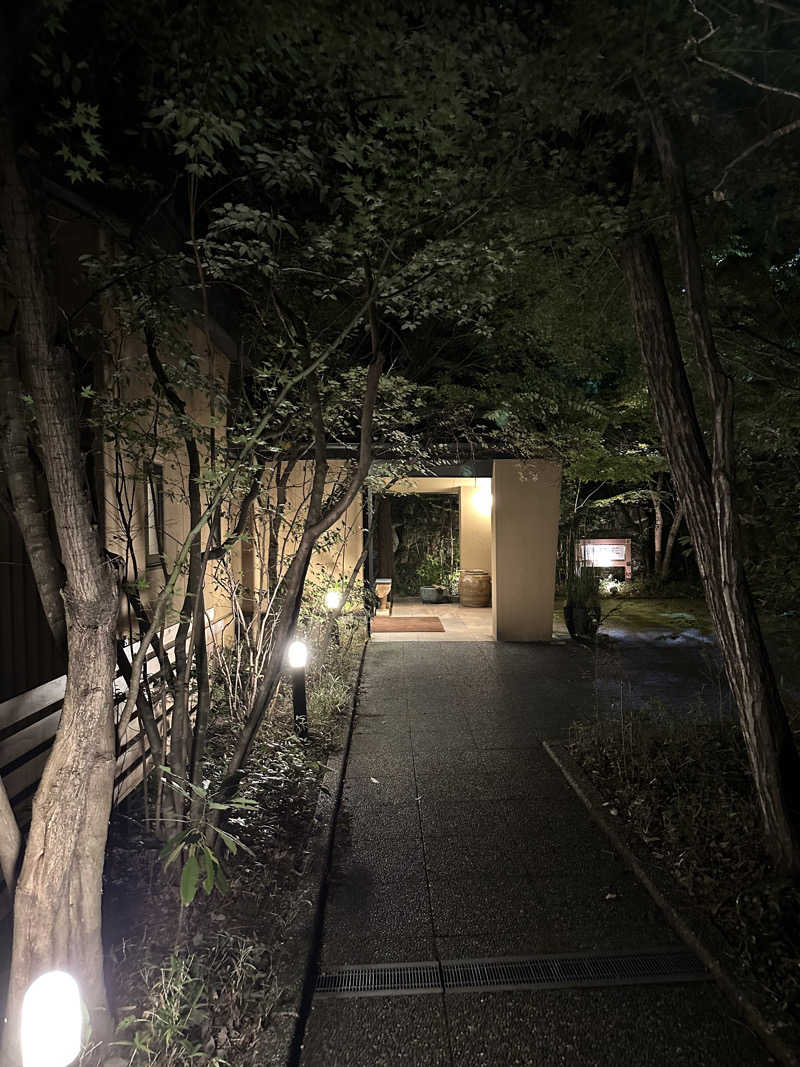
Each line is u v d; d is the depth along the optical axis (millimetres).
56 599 2650
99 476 4777
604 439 10875
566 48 2977
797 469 5148
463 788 5348
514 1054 2615
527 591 11523
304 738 6027
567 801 5062
